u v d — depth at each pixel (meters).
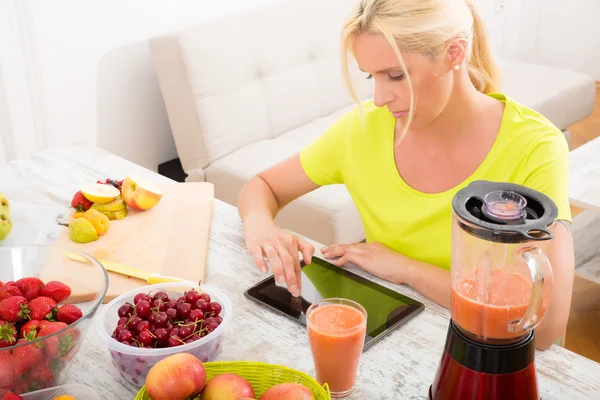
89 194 1.54
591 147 2.50
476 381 0.93
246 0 3.09
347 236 2.40
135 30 2.73
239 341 1.17
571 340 2.39
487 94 1.44
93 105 2.71
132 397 1.06
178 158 3.07
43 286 1.12
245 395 0.92
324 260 1.41
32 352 0.94
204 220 1.55
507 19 4.39
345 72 1.32
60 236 1.49
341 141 1.57
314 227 2.39
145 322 1.06
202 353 1.05
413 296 1.29
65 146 1.96
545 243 0.91
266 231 1.44
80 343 1.02
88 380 1.09
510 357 0.92
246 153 2.69
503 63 3.66
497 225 0.85
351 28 1.22
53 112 2.61
